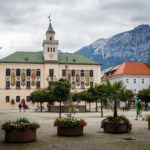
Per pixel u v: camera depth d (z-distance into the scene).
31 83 73.62
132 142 11.55
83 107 47.34
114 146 10.62
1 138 12.72
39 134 14.05
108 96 15.85
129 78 79.38
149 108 65.06
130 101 15.96
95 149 10.02
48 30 78.25
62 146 10.62
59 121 13.57
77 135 13.51
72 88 75.81
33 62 74.12
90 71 77.88
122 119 14.93
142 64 84.94
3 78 72.06
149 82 81.06
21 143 11.31
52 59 75.50
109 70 94.00
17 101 72.19
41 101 45.62
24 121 12.16
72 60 77.94
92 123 20.52
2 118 27.95
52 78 74.19
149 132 14.85
